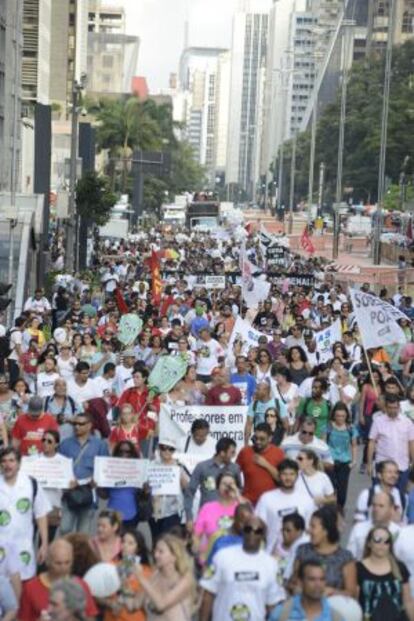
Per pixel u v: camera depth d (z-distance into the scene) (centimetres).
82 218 6662
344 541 1677
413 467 1542
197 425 1575
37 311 3491
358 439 2252
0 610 1117
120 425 1700
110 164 14925
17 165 7825
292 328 2848
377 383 2086
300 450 1466
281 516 1291
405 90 13575
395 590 1120
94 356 2439
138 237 9825
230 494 1279
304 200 18900
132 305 3753
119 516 1165
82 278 5716
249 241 8031
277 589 1098
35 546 1394
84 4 17588
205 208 13388
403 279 5362
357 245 9850
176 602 1053
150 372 2053
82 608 917
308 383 1970
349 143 14125
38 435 1606
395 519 1321
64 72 14962
